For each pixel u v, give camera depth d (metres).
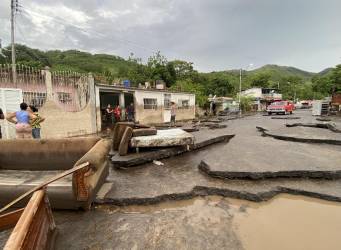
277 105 24.59
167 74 29.98
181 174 4.48
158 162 5.36
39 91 9.72
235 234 2.56
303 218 2.96
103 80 13.48
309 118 18.08
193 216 2.98
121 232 2.59
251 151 5.97
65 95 10.60
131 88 14.52
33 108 6.27
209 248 2.30
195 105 24.38
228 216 2.99
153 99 16.70
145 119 16.03
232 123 15.89
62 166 3.89
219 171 4.23
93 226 2.73
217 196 3.67
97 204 3.29
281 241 2.44
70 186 3.00
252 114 29.61
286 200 3.51
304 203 3.40
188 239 2.45
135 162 5.10
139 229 2.65
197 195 3.67
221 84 39.84
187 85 27.16
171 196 3.49
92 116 11.52
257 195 3.48
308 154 5.61
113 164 5.11
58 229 2.62
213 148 6.92
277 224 2.80
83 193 2.96
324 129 10.66
